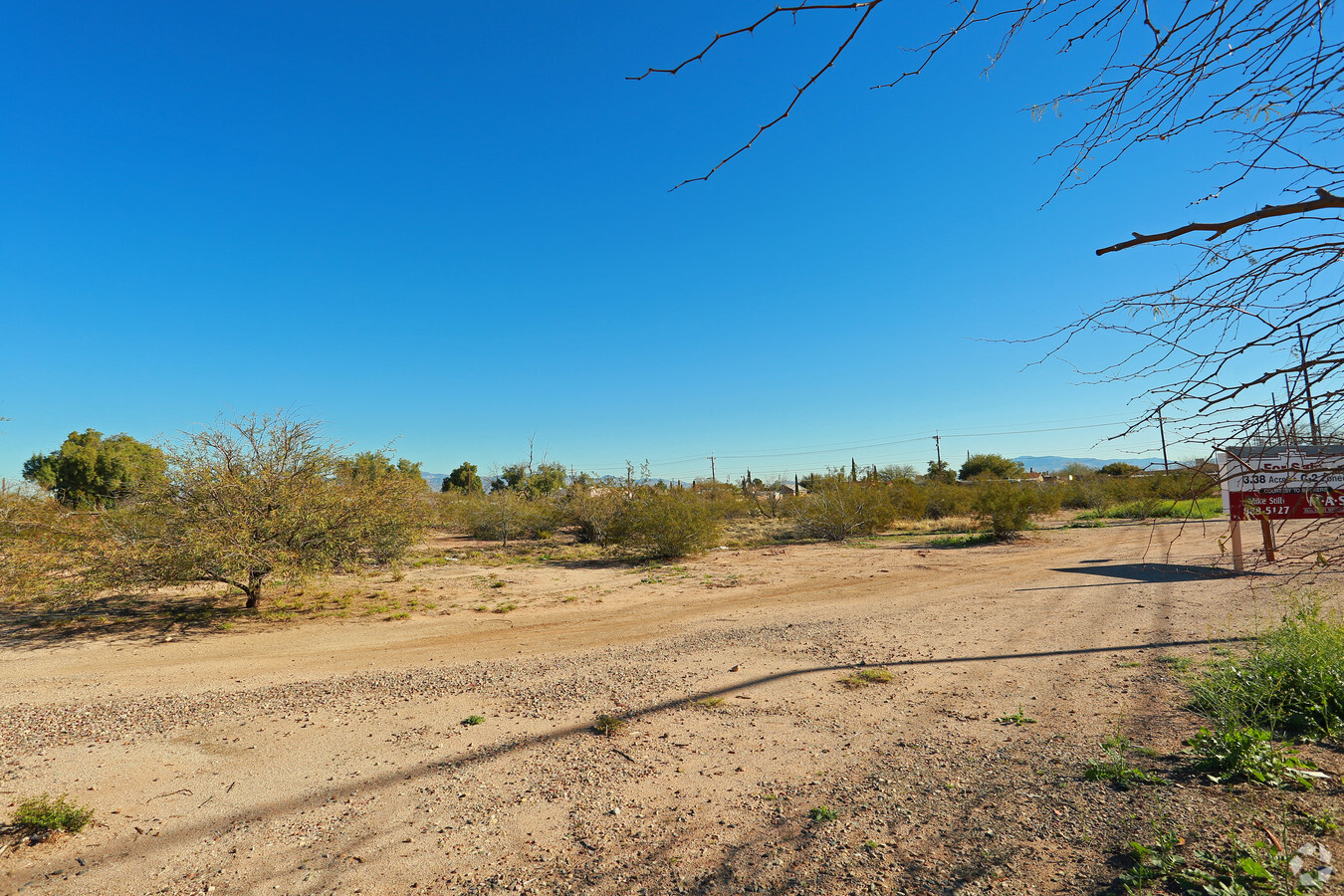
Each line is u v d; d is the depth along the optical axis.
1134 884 2.95
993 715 5.62
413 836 4.00
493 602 13.02
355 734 5.88
